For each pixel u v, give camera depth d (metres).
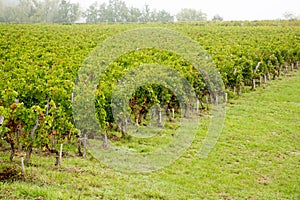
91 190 7.51
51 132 9.37
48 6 90.56
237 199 8.08
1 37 27.05
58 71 14.61
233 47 25.70
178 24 56.00
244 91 19.64
